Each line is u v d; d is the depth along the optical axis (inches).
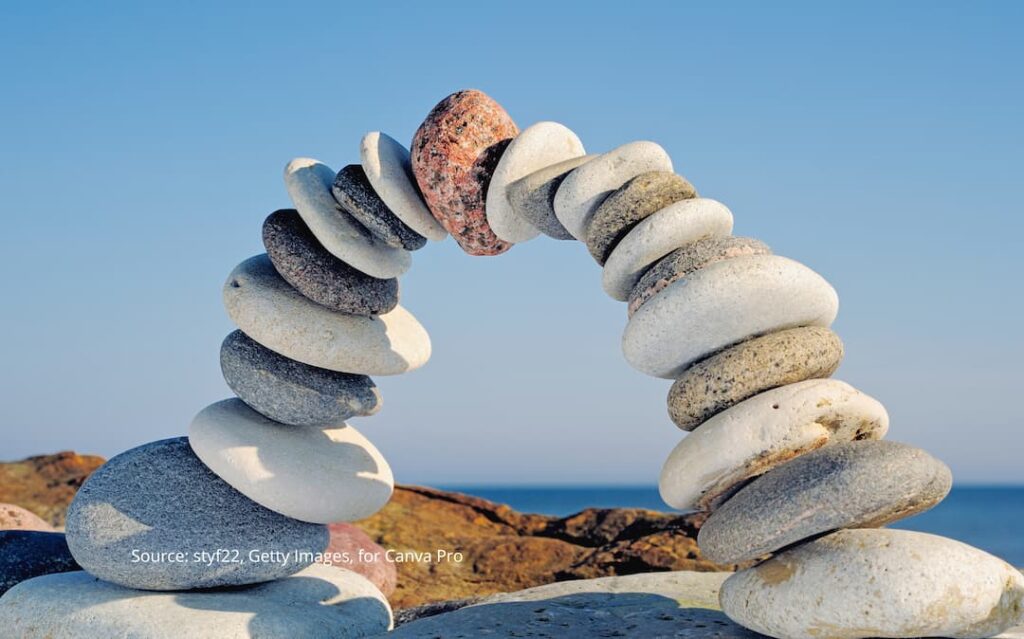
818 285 168.6
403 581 297.1
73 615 190.4
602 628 182.9
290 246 201.3
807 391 161.5
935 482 151.8
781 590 153.1
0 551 238.8
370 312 208.2
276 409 204.2
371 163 196.1
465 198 196.2
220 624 183.9
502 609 198.2
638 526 337.4
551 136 194.7
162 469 204.8
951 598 141.8
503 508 384.2
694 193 184.9
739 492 163.2
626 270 180.7
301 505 200.4
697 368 170.4
